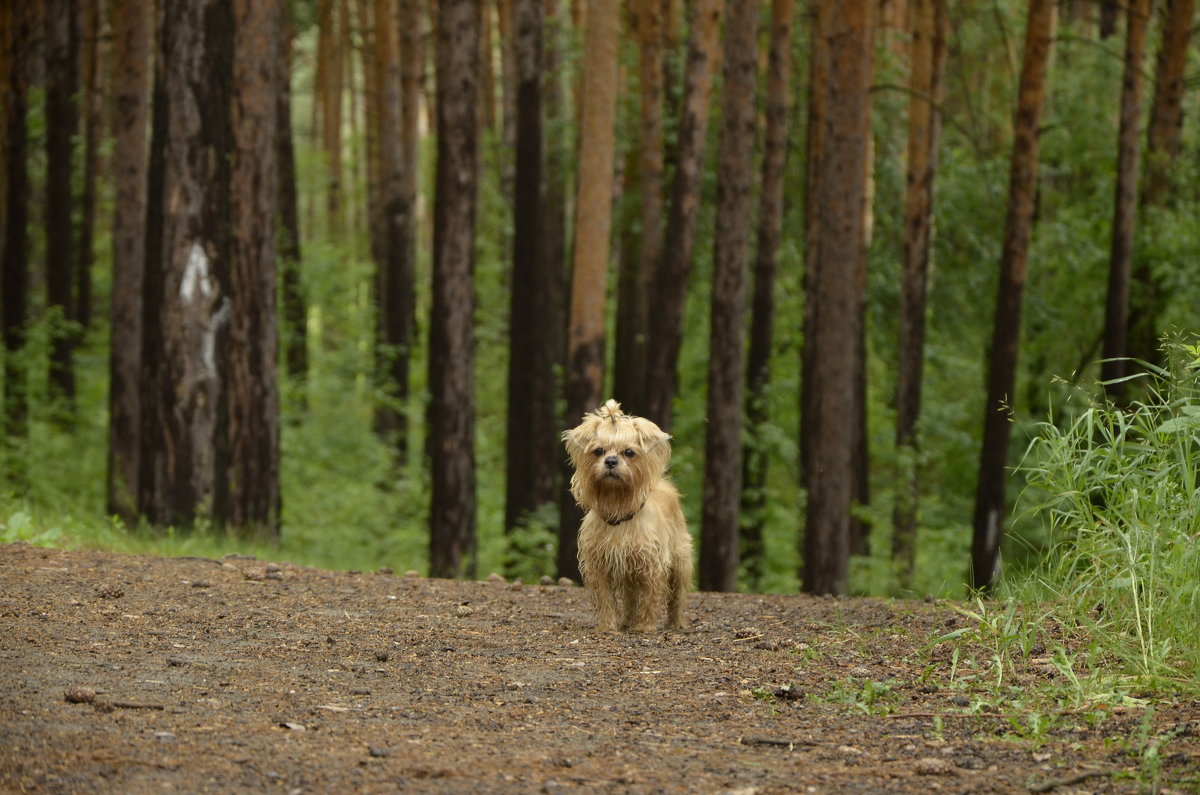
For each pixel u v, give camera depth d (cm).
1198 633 602
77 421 2295
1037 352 2439
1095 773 423
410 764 429
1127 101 2009
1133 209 2027
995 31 2542
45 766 405
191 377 1481
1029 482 730
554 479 2108
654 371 1875
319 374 2806
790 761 450
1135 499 659
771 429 2105
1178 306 2167
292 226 2712
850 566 2103
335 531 2116
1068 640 674
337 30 3516
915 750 467
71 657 618
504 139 2995
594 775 425
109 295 3119
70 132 2303
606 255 1747
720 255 1745
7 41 2352
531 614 859
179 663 618
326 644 698
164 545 1302
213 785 395
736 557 1762
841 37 1581
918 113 2144
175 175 1468
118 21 1931
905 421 2205
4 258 2269
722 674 630
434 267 1702
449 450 1708
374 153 3619
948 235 2519
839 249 1588
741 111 1728
